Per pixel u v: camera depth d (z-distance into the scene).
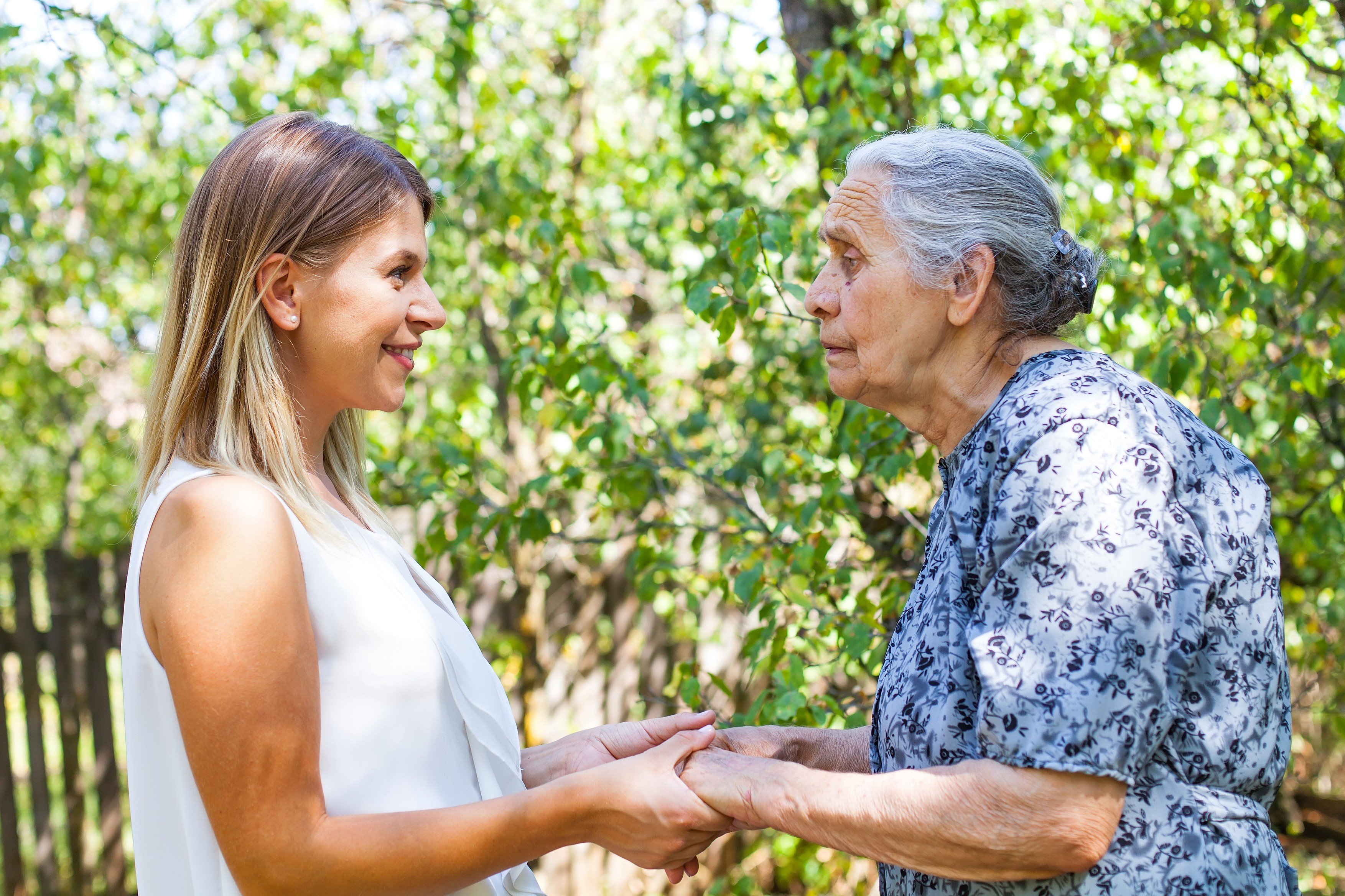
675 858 1.32
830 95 3.02
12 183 4.66
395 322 1.33
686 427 3.12
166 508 1.19
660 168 4.35
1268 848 1.19
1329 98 2.60
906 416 1.42
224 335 1.29
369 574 1.31
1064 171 3.05
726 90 3.43
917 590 1.33
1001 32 3.48
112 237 5.79
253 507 1.17
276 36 5.58
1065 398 1.19
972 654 1.14
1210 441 1.26
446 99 4.66
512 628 4.37
